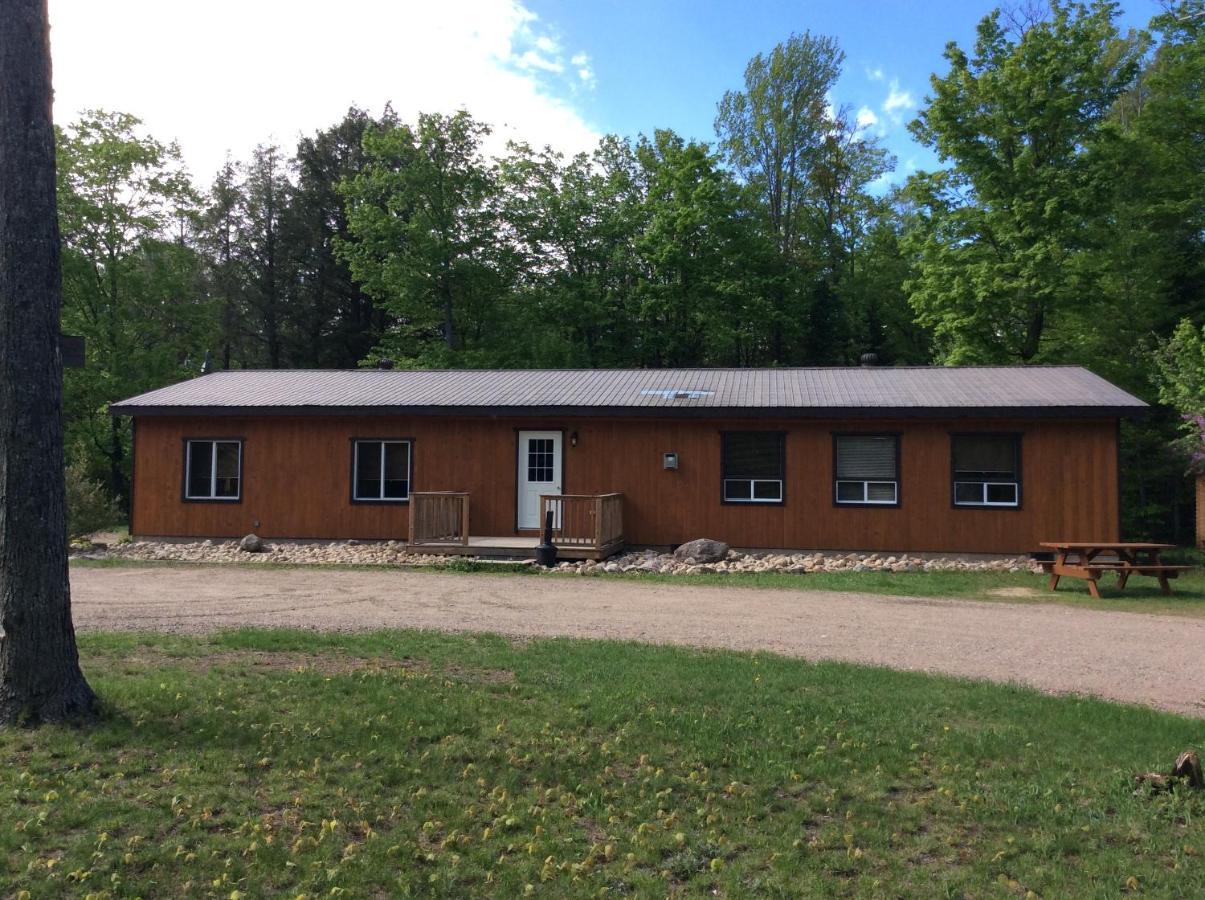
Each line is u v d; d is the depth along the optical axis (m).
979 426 16.45
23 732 5.46
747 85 41.59
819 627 10.20
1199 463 20.02
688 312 35.34
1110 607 11.85
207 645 8.27
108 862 4.06
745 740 5.90
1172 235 26.31
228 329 43.81
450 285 35.44
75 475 18.73
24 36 5.80
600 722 6.18
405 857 4.25
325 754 5.40
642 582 14.05
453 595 12.41
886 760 5.61
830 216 41.88
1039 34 23.91
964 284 24.78
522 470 18.16
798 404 16.78
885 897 4.02
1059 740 6.02
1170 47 26.19
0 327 5.71
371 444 18.67
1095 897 4.01
